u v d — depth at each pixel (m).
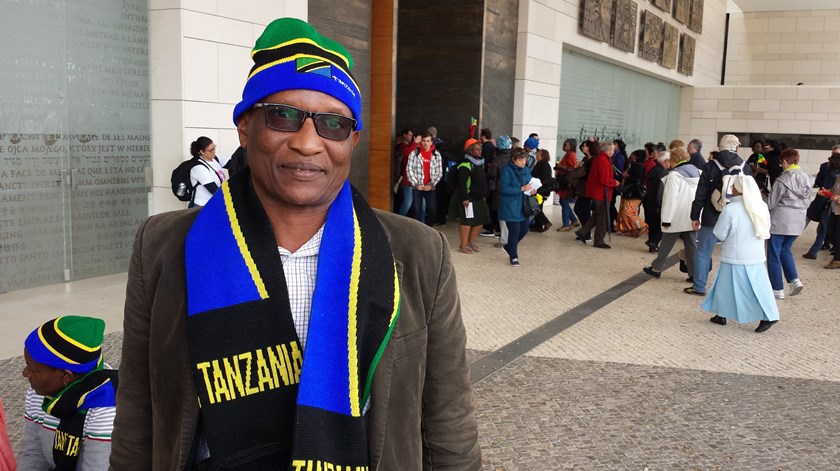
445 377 1.35
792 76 31.69
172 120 7.41
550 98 15.85
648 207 10.38
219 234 1.20
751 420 4.19
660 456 3.66
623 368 5.08
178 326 1.18
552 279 8.28
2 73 6.19
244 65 8.06
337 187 1.24
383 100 11.47
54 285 6.80
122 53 7.20
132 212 7.51
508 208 8.91
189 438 1.15
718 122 28.22
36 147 6.53
